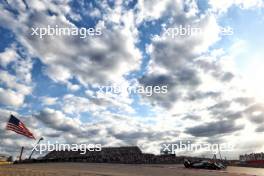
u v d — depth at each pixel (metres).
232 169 39.09
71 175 23.72
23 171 25.39
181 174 28.17
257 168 42.62
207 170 34.81
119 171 30.06
